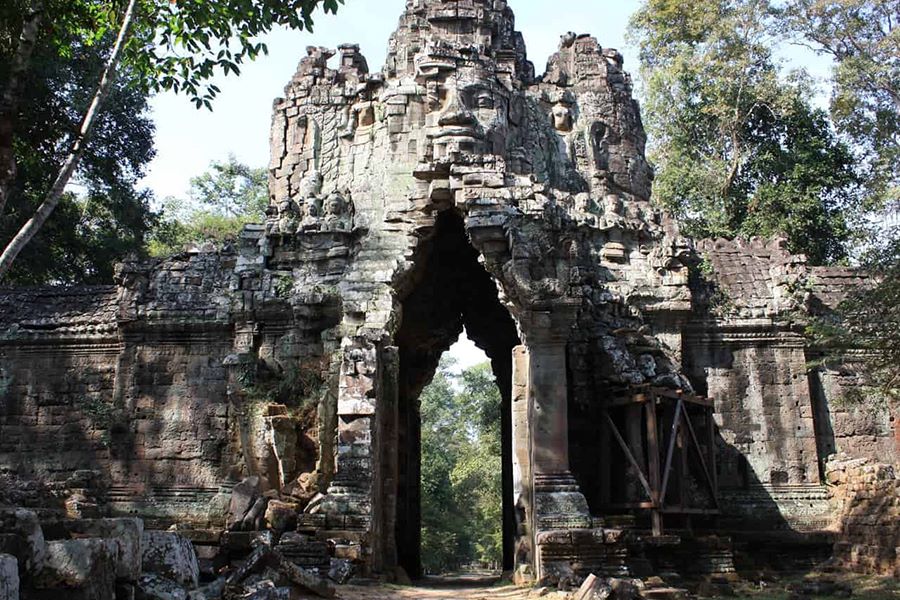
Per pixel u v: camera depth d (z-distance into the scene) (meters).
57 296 25.81
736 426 22.23
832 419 22.72
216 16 13.40
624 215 22.45
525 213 19.66
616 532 16.20
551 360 18.58
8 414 24.38
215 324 22.86
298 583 13.05
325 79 23.08
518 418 19.78
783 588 17.91
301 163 22.61
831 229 31.95
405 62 22.44
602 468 19.70
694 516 19.92
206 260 24.06
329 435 19.38
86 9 13.93
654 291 21.88
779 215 32.22
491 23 22.77
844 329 18.28
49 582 7.30
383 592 15.45
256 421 19.89
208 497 22.20
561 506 17.39
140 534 8.71
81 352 24.61
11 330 24.61
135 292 23.56
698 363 22.67
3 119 11.41
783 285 22.91
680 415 19.41
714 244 24.39
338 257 21.23
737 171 34.53
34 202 29.80
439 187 20.30
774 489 21.78
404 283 21.06
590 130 23.19
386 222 20.94
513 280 18.81
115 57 12.22
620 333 20.83
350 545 16.88
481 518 54.22
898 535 18.27
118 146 33.25
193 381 23.06
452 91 21.11
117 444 22.94
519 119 22.50
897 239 18.50
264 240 21.80
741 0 34.84
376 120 22.28
